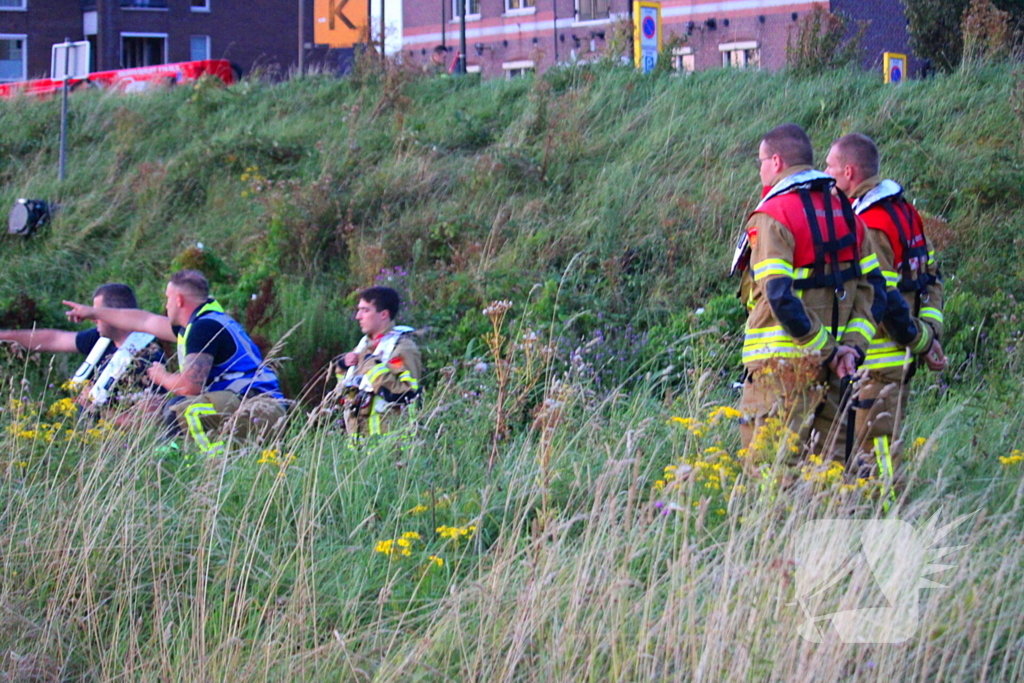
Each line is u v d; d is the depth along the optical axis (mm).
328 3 65062
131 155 47625
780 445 12641
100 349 23156
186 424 19750
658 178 37312
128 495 14680
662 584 11578
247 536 13812
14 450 16625
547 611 11359
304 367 28156
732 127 41031
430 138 43969
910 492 14586
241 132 45844
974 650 10914
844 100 42531
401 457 17312
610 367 26359
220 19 124438
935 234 30734
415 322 29797
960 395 21844
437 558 13508
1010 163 33938
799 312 13680
